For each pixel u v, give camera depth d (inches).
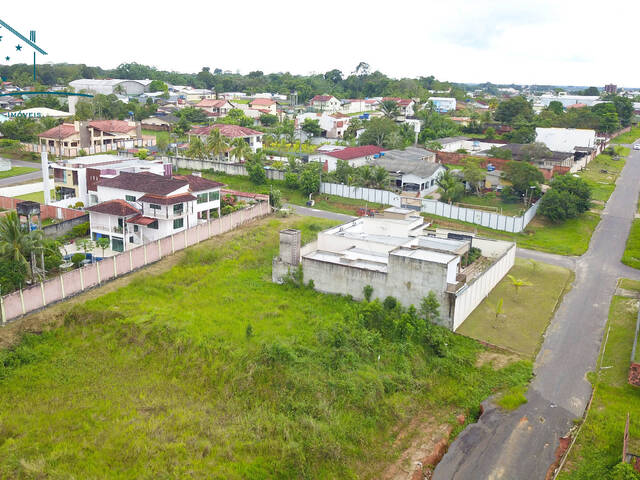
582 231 2775.6
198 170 3858.3
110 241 2282.2
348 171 3479.3
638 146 5541.3
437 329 1637.6
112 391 1332.4
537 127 5349.4
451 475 1120.2
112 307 1685.5
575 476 1096.2
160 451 1107.9
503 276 2176.4
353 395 1302.9
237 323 1635.1
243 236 2477.9
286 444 1140.5
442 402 1364.4
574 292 2038.6
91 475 1037.2
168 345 1502.2
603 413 1285.7
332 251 2128.4
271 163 4042.8
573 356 1566.2
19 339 1492.4
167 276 1961.1
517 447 1198.3
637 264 2322.8
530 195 3159.5
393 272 1754.4
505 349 1595.7
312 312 1739.7
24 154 4261.8
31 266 1777.8
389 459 1167.6
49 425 1184.2
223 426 1206.3
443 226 2878.9
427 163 3649.1
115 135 4554.6
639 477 1043.9
